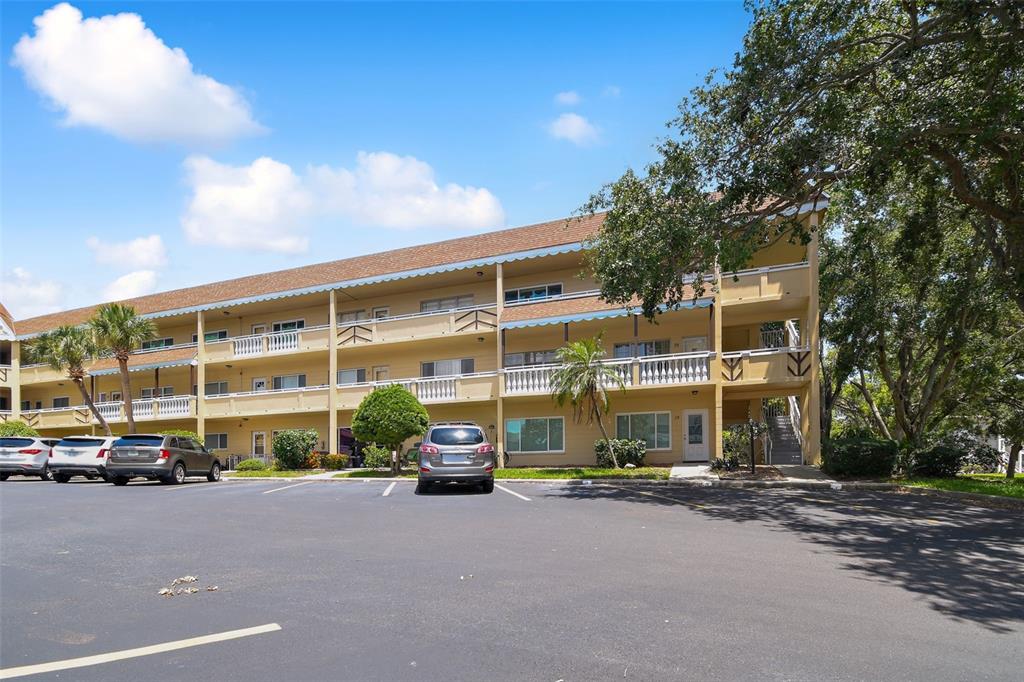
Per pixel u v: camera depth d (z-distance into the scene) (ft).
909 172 51.21
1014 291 58.54
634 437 86.43
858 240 69.67
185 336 123.24
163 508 46.44
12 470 79.92
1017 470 126.11
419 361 100.63
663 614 19.86
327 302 108.37
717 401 75.41
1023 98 41.50
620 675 15.25
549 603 21.09
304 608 20.72
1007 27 41.22
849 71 46.93
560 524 37.37
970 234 73.82
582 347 75.00
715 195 70.18
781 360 74.08
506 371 87.15
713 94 50.75
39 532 35.88
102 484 70.95
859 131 49.06
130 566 27.09
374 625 18.97
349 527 36.81
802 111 48.73
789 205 55.31
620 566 26.43
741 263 51.90
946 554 29.19
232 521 39.63
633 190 54.75
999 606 21.31
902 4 44.65
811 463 72.64
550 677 15.14
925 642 17.67
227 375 116.37
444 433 56.39
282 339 104.27
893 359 90.74
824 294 84.17
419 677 15.17
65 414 126.31
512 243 91.61
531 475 70.90
